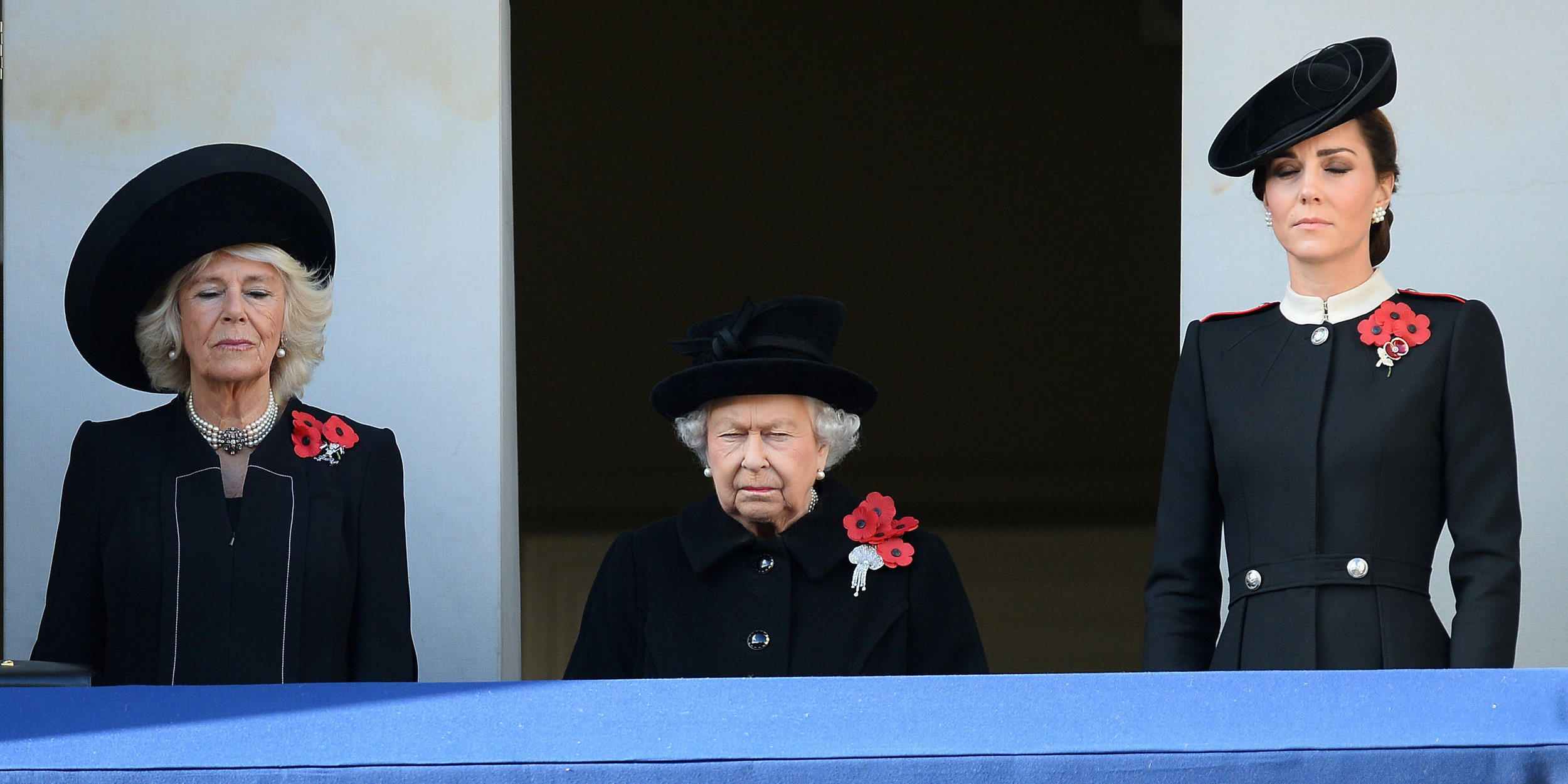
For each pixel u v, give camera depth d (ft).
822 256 159.43
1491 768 21.89
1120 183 156.87
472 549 50.52
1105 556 143.43
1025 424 160.04
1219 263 49.55
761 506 38.24
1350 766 21.88
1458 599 33.71
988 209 158.20
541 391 158.40
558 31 153.07
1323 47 49.21
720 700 24.23
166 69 51.98
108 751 22.67
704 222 158.20
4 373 50.78
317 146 51.75
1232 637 34.94
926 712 23.53
